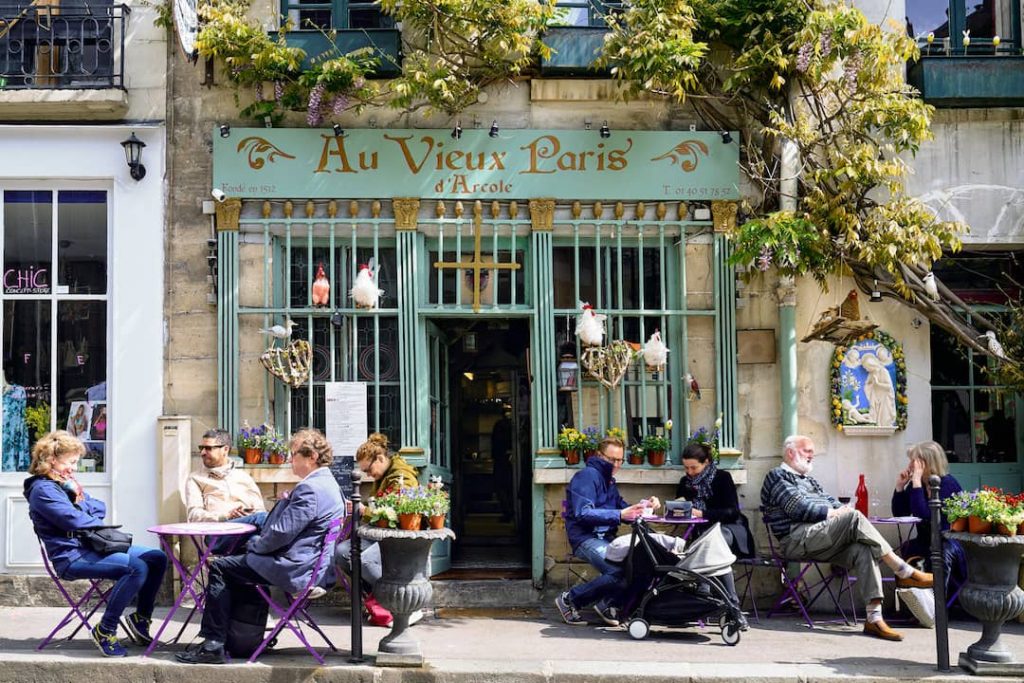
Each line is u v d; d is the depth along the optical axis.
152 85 9.30
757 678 6.75
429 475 9.32
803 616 8.98
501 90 9.45
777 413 9.45
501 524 11.34
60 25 9.36
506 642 7.70
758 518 9.37
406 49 9.43
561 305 9.55
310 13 9.70
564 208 9.43
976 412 9.88
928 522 8.80
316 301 9.14
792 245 8.71
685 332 9.45
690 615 7.76
